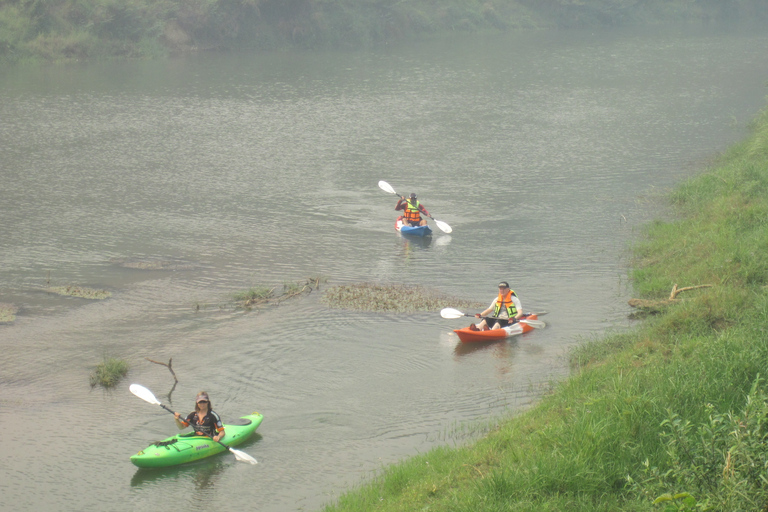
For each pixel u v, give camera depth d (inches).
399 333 660.7
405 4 3727.9
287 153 1470.2
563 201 1121.4
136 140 1562.5
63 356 620.7
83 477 448.8
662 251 839.7
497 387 545.3
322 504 409.4
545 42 3538.4
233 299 747.4
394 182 1258.6
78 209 1088.8
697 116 1788.9
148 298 753.0
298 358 610.5
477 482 368.5
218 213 1076.5
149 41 2910.9
